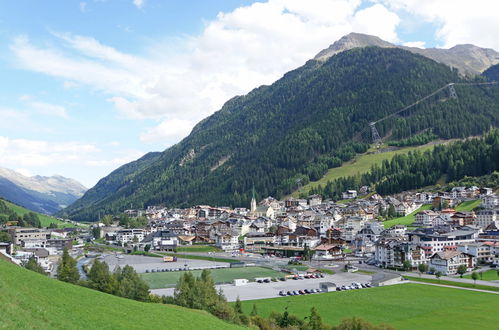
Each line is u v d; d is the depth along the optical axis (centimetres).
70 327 6356
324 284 17375
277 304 14962
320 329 11356
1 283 7181
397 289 17175
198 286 12244
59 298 7919
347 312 13912
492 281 18462
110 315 7875
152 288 17625
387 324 11769
